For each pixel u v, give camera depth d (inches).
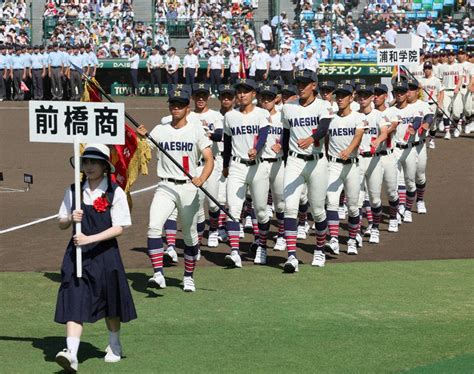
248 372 399.5
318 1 2048.5
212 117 652.1
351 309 505.0
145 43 2049.7
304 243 688.4
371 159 686.5
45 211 801.6
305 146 579.5
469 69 1322.6
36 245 668.1
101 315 405.1
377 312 499.5
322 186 598.2
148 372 399.5
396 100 781.3
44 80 1937.7
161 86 2010.3
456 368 404.8
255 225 645.9
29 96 1985.7
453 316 492.7
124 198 409.4
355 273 593.0
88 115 426.9
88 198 407.5
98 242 404.8
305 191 688.4
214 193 660.7
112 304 405.1
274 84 650.8
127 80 2055.9
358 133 629.9
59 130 427.8
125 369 403.5
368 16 1998.0
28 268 600.4
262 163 608.1
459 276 586.2
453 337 454.3
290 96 641.0
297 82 591.8
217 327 469.7
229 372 399.5
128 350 431.5
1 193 899.4
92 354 426.9
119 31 2062.0
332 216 646.5
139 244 674.8
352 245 653.9
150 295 533.6
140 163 537.6
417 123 772.6
